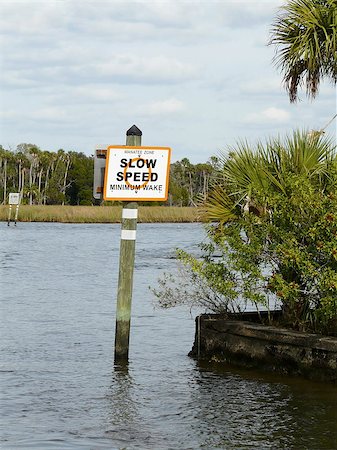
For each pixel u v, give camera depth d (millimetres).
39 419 7863
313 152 10953
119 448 6992
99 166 10055
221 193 11180
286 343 9570
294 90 12984
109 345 11750
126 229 10203
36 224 71000
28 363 10445
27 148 145250
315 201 9672
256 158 11133
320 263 9836
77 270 24719
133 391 8961
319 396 8641
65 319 14211
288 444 7094
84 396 8742
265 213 10422
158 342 11922
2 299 17016
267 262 10297
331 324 9969
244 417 7910
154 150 10047
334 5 12188
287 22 12562
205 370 9961
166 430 7520
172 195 98375
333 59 12695
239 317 10742
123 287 10336
